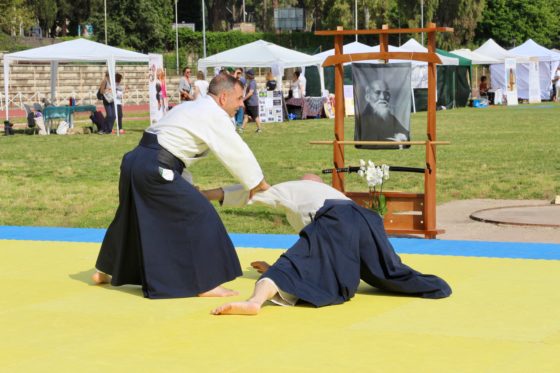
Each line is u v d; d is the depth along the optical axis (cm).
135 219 820
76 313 764
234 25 9988
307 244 780
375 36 8800
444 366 598
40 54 3328
